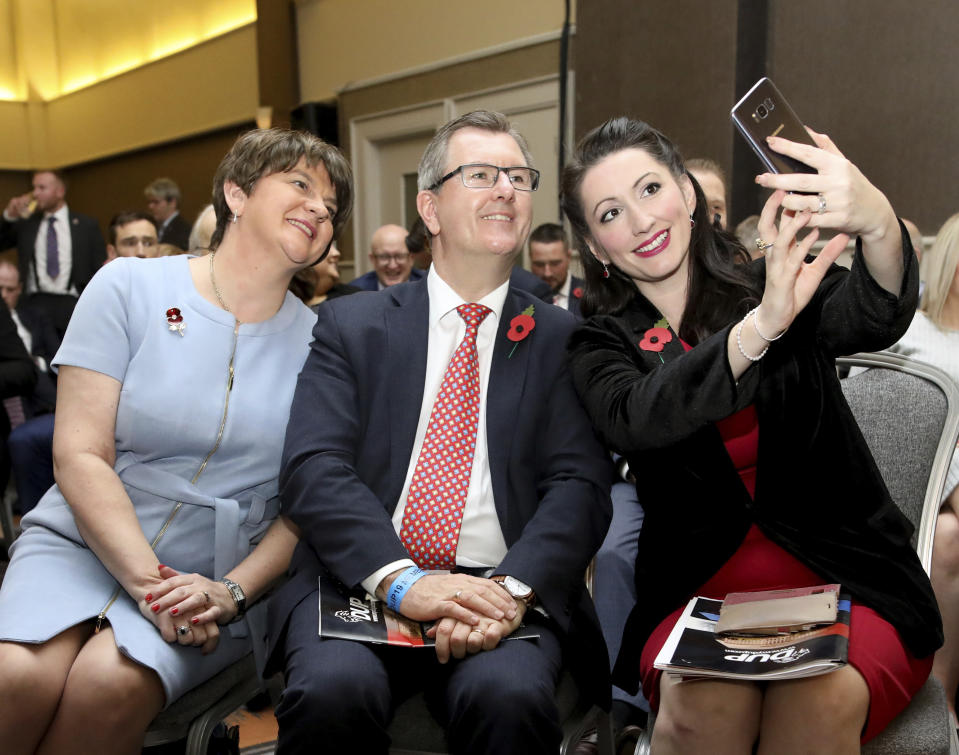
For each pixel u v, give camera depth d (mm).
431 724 1533
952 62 3766
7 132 11727
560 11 5254
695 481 1595
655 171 1655
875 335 1473
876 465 1685
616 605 2320
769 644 1372
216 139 8836
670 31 4402
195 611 1593
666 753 1430
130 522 1661
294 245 1777
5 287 4844
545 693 1423
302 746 1397
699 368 1414
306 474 1630
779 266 1350
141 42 10023
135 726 1529
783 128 1431
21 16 11664
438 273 1789
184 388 1741
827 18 4105
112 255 5090
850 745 1328
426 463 1678
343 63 6918
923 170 3887
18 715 1491
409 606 1503
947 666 2145
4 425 4039
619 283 1781
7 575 1680
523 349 1739
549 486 1677
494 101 5699
